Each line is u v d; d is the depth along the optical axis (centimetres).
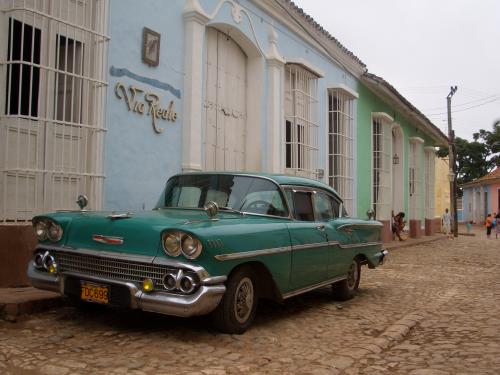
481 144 4953
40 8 642
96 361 400
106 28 705
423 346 488
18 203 611
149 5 791
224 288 441
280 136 1127
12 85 627
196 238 420
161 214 503
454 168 2728
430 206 2353
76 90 675
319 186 652
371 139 1639
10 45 607
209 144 973
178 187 591
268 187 565
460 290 827
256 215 538
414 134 2102
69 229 480
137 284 435
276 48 1132
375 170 1700
